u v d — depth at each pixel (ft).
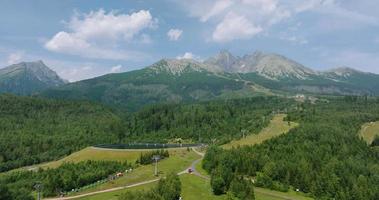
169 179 531.91
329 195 631.15
